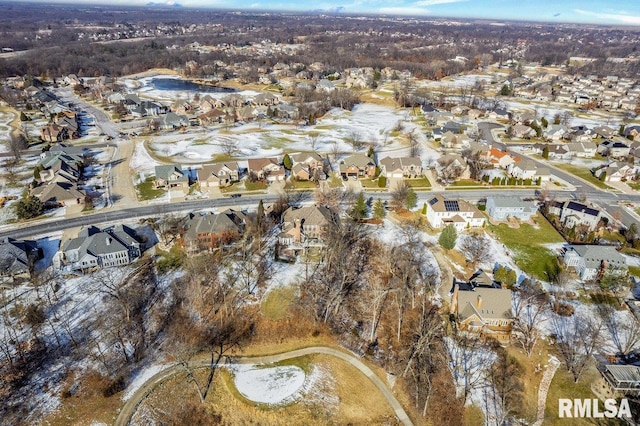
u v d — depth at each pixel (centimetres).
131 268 8369
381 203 10944
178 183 12006
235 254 8825
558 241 9681
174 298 7631
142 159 14338
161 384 6116
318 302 7569
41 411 5694
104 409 5741
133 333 6925
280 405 5853
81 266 8169
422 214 10750
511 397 6025
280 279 8144
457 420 5769
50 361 6388
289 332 7038
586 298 7919
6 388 5969
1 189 11831
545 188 12612
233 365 6475
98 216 10394
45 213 10512
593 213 10075
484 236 9831
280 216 10375
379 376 6353
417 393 5900
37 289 7625
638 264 8900
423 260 8800
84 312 7256
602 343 6894
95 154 14875
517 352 6706
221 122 19438
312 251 9025
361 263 8756
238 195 11644
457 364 6500
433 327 6494
